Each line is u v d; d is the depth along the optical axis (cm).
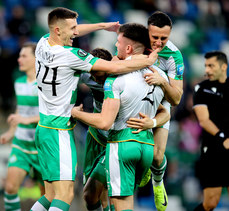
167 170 3322
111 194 1421
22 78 2242
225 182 2133
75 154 1485
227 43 5175
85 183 1756
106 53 1588
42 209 1522
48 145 1459
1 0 4253
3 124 3541
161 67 1575
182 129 3550
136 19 4850
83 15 4569
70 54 1429
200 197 3297
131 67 1395
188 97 3753
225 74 2175
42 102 1503
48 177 1462
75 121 1525
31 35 4141
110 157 1428
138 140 1420
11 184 2116
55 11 1452
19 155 2147
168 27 1441
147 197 3150
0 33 3941
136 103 1410
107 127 1384
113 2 4884
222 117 2150
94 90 1608
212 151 2136
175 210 3181
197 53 4903
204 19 5225
